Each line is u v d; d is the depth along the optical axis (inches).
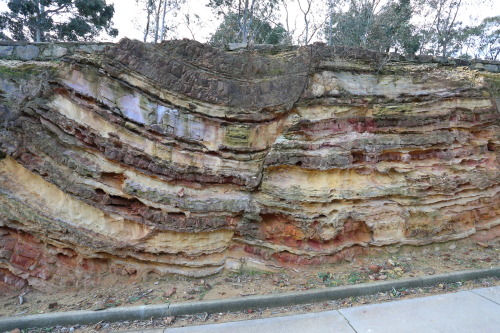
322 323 128.0
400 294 152.9
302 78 186.5
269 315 136.3
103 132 161.5
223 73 181.3
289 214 175.2
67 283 151.9
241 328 125.6
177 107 173.0
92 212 158.2
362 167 187.8
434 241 195.0
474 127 212.7
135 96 166.1
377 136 193.3
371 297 150.5
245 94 181.6
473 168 209.0
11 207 150.1
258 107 182.1
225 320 132.9
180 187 169.5
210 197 171.6
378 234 187.8
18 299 143.5
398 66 209.8
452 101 205.8
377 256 187.9
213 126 178.7
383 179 194.1
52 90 159.3
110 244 155.6
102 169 158.2
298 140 182.4
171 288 153.4
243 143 179.8
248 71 184.9
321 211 177.8
